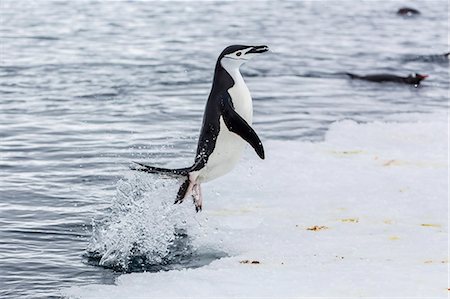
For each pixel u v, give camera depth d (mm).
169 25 55375
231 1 74000
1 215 16375
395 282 12914
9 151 21703
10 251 14477
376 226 15984
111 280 13383
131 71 36406
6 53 40688
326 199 17672
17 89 31297
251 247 14789
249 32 53219
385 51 46562
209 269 13594
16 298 12562
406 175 19484
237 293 12453
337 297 12281
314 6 72938
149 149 22156
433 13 69062
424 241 15086
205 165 14461
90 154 21484
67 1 68750
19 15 58031
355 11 69750
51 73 35219
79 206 17016
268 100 31047
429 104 31156
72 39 46750
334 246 14812
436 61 43406
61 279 13367
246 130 13836
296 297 12281
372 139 23562
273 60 42000
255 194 17938
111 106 28500
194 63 39125
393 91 34000
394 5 75812
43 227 15734
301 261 14008
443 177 19312
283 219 16359
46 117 26312
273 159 20859
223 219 16297
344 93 33188
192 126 25500
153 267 13984
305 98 31766
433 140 23547
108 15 60125
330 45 48469
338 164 20531
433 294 12391
